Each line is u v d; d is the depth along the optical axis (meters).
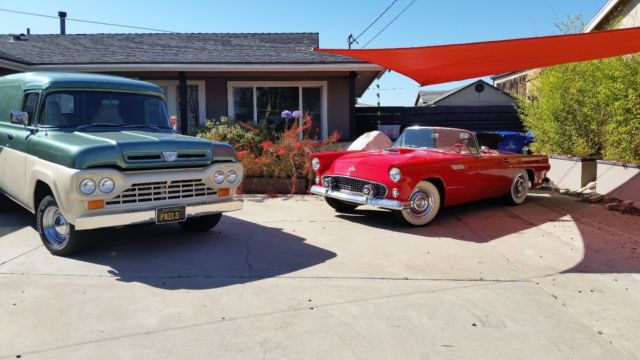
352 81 12.24
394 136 14.11
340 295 4.09
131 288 4.21
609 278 4.55
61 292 4.09
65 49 13.28
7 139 6.00
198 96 12.84
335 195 6.96
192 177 5.18
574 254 5.32
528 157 8.38
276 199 8.78
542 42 6.16
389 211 7.75
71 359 2.99
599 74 8.93
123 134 5.34
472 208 8.09
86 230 4.95
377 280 4.47
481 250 5.50
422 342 3.26
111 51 12.97
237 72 12.26
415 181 6.38
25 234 5.97
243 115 12.86
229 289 4.21
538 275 4.64
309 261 5.04
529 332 3.43
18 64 11.17
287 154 9.45
